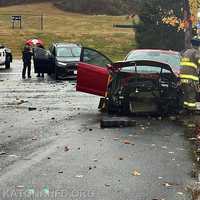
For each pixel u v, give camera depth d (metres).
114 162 12.21
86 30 87.88
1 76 39.88
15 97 25.91
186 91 19.58
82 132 16.17
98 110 21.08
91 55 20.66
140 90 19.14
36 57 38.31
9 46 76.88
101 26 91.69
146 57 21.61
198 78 19.80
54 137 15.30
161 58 21.52
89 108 21.72
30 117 19.28
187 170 11.52
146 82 19.06
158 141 14.80
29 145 14.11
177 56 21.75
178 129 16.83
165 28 55.62
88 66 20.62
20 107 22.14
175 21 32.84
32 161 12.25
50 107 22.06
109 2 117.69
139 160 12.42
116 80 19.44
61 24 94.56
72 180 10.64
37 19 99.81
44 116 19.50
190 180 10.67
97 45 77.75
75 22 96.31
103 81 20.39
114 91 19.48
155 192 9.84
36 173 11.17
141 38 57.56
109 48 76.19
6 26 91.75
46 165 11.87
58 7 118.44
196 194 9.63
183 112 19.77
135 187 10.16
